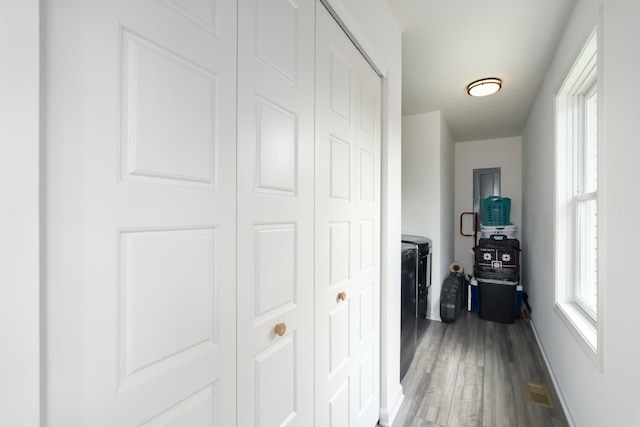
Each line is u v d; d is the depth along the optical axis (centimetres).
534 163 308
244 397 77
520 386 208
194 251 64
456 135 429
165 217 58
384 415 169
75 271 45
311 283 107
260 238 83
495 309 339
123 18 50
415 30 192
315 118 108
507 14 176
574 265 201
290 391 96
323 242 114
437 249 350
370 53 147
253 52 79
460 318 354
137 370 53
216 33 68
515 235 417
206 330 67
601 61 123
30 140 40
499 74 248
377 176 167
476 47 211
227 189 72
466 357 252
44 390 42
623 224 107
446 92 287
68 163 44
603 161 122
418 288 282
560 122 204
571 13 171
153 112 55
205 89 66
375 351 165
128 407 52
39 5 41
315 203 109
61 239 44
